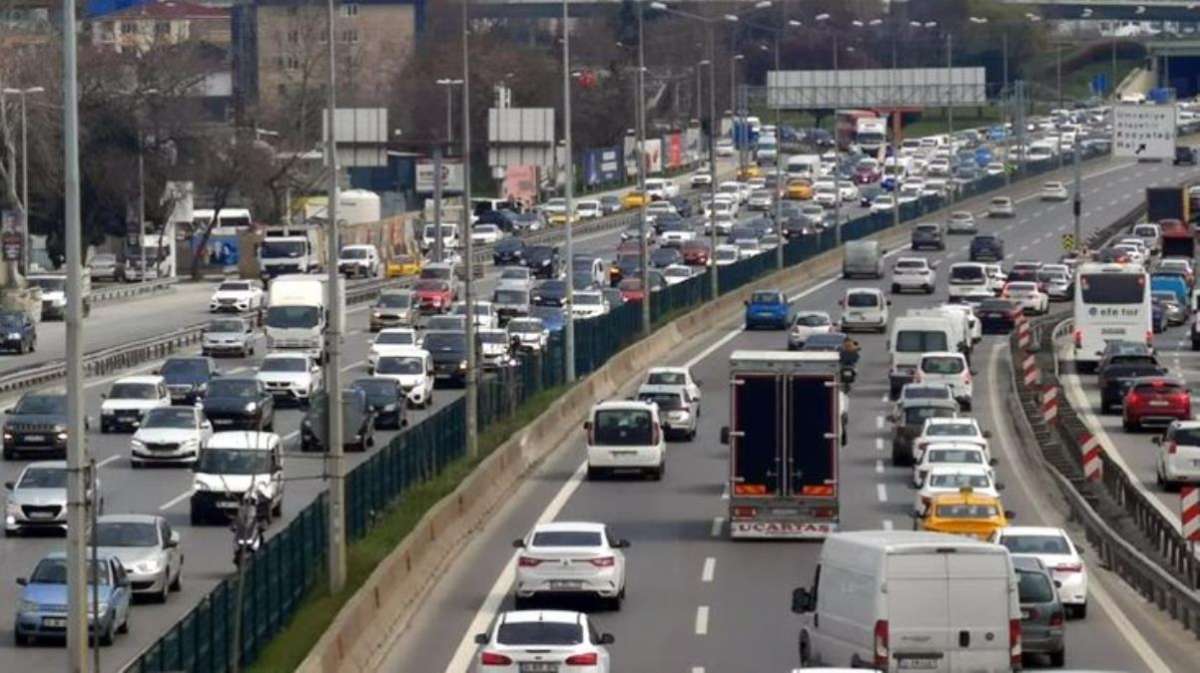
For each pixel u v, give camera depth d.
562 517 160.88
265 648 100.44
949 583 90.69
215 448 159.00
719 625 119.19
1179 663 109.19
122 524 129.88
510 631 96.06
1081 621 122.50
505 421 195.50
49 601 115.81
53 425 194.00
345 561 120.12
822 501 148.00
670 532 153.25
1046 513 163.88
